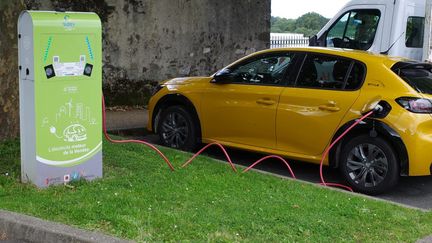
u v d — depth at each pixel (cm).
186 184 609
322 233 489
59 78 557
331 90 703
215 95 804
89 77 580
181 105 855
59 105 562
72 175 583
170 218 493
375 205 584
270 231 481
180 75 1327
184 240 450
